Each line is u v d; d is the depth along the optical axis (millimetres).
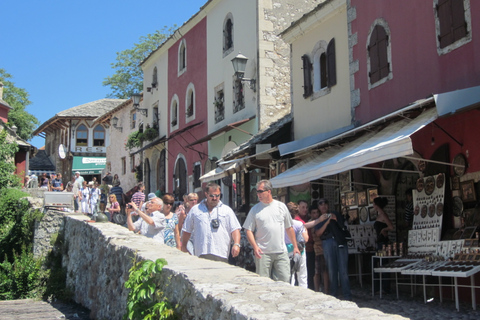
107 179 24594
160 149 25719
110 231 7789
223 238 6465
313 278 9344
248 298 3348
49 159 51375
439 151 8758
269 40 16500
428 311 7293
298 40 14383
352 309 2996
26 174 28297
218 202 6555
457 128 8414
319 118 13266
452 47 8734
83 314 7719
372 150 7492
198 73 21406
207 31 20625
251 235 6387
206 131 20328
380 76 10703
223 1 19172
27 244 15250
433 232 8281
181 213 8000
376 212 10141
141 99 29203
